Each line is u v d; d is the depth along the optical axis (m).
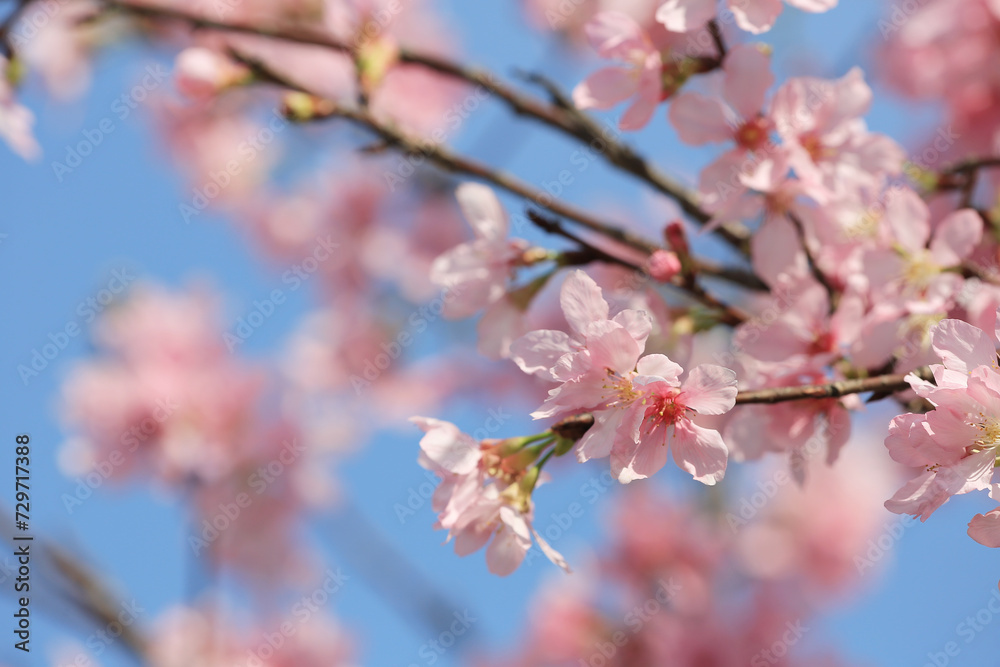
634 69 0.77
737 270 0.84
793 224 0.77
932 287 0.76
